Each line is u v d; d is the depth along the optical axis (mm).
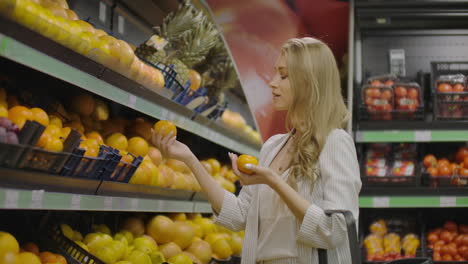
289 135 1964
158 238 2658
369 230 4148
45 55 1612
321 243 1640
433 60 4449
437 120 3996
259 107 3719
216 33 3172
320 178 1748
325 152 1747
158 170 2488
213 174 3484
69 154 1662
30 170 1538
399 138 3898
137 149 2385
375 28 4387
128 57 2082
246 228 1883
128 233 2473
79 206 1800
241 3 3535
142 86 2207
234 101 4828
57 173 1666
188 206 2793
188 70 2965
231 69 3609
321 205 1738
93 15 2887
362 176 3967
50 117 1919
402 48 4469
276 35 3709
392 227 4188
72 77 1758
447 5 3975
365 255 3979
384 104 4027
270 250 1791
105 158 1910
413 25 4285
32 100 2014
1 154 1410
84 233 2271
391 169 4090
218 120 3213
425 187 3885
